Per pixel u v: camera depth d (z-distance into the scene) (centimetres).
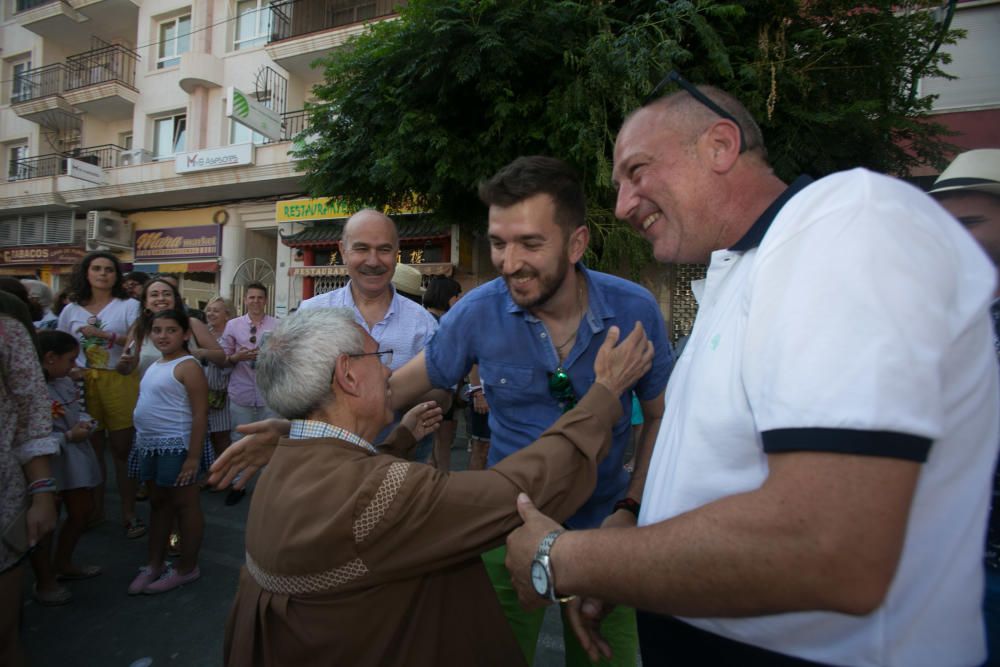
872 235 63
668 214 101
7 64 1659
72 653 243
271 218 1188
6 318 179
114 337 396
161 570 303
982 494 70
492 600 125
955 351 65
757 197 96
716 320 90
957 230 71
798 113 492
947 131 545
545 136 525
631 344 126
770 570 59
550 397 155
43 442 179
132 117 1460
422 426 167
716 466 80
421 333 255
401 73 538
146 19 1380
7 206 1470
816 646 71
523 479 109
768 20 505
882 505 55
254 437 144
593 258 573
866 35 514
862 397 56
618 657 156
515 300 143
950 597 69
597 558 77
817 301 62
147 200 1283
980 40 727
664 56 440
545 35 496
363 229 236
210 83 1251
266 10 1248
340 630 102
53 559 304
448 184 598
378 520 100
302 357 114
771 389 64
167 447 288
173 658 241
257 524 110
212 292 1247
